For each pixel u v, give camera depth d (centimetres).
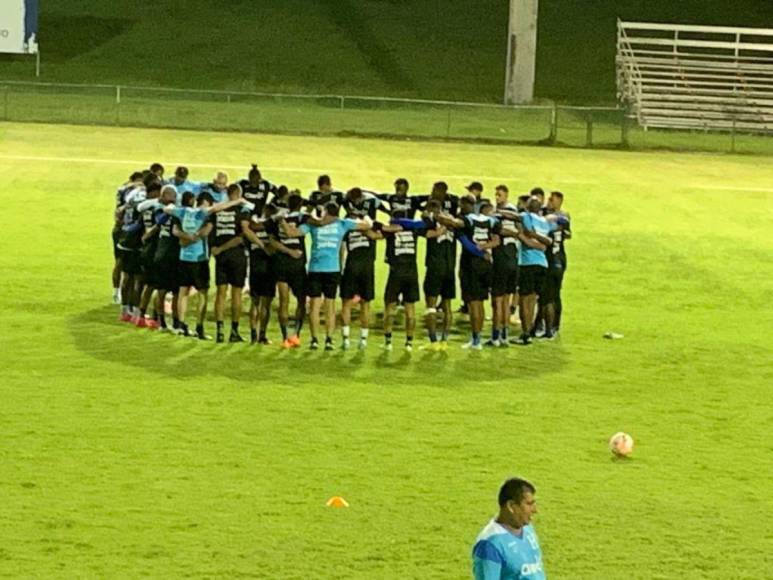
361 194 2322
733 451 1775
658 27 6531
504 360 2234
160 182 2322
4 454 1628
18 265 2847
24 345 2188
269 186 2414
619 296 2838
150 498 1499
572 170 4644
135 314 2370
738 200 4169
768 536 1461
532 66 6450
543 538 1432
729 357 2338
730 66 6569
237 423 1795
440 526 1451
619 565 1366
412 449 1717
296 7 7850
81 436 1711
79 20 7525
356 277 2214
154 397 1906
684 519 1505
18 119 5250
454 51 7456
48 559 1319
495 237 2262
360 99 5725
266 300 2234
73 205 3603
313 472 1611
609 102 6850
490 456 1703
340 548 1380
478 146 5216
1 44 6066
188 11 7725
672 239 3509
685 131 6034
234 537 1398
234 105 6003
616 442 1723
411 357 2214
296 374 2069
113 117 5400
